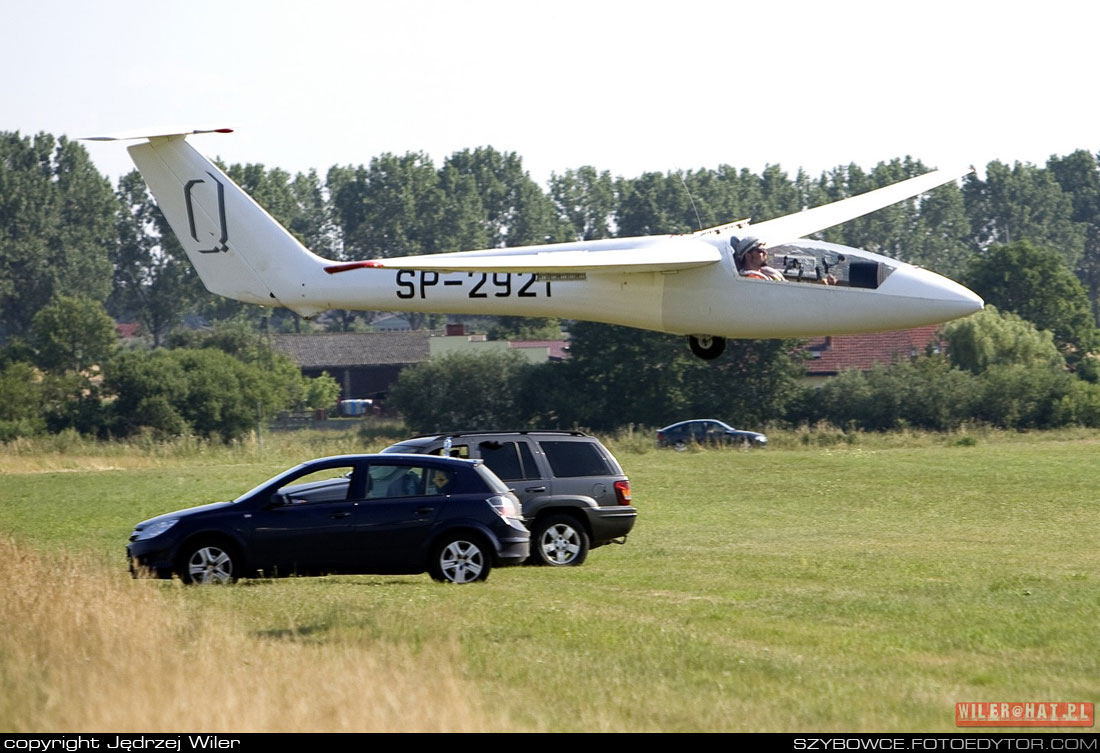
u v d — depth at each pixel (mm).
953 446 160750
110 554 68625
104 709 29359
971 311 70250
